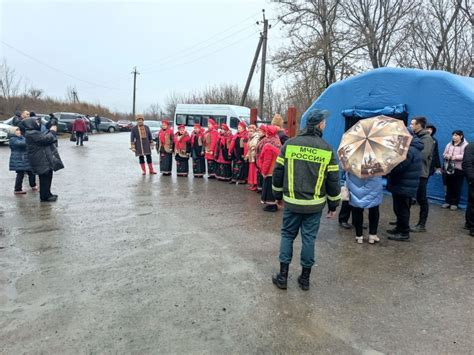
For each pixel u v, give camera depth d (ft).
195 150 37.86
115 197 28.09
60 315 11.41
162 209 24.72
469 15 56.08
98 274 14.38
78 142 75.31
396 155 16.25
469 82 28.63
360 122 18.03
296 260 16.34
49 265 15.15
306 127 13.33
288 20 67.41
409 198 18.78
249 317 11.58
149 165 39.93
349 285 14.06
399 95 29.76
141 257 16.21
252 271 15.02
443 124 27.40
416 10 63.05
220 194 30.12
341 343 10.38
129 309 11.85
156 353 9.69
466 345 10.44
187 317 11.48
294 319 11.54
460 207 26.37
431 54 63.16
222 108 67.87
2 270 14.60
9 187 30.91
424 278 14.84
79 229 19.94
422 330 11.17
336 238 19.44
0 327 10.72
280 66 69.15
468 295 13.48
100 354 9.61
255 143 30.40
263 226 21.30
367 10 64.44
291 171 13.03
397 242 18.99
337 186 13.14
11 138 27.50
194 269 15.07
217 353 9.76
